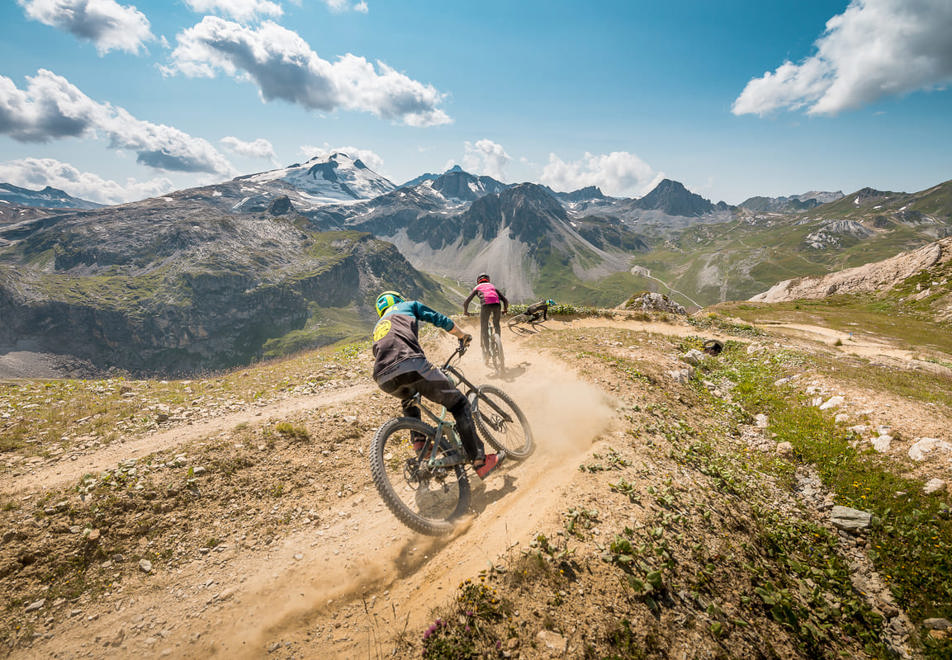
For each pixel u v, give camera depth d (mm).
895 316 53125
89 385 10211
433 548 4711
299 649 3707
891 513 6363
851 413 8992
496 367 10742
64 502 5199
